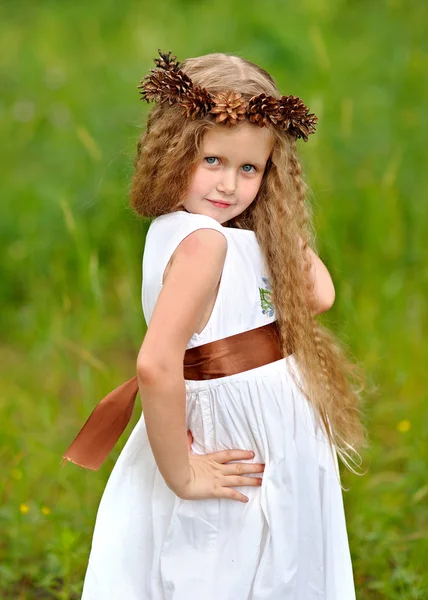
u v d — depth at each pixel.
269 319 2.41
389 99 5.83
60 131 6.11
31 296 5.32
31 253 5.40
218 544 2.37
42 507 3.36
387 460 3.90
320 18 6.96
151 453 2.49
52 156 5.95
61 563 3.26
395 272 4.91
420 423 3.94
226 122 2.22
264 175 2.45
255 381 2.34
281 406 2.37
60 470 3.72
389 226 5.05
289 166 2.42
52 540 3.41
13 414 4.42
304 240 2.50
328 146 5.49
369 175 5.39
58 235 5.40
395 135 5.62
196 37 6.84
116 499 2.49
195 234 2.24
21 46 7.21
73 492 3.64
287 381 2.38
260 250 2.44
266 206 2.44
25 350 5.21
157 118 2.36
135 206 2.44
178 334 2.16
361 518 3.48
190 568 2.36
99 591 2.42
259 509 2.36
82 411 3.79
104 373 3.91
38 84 6.58
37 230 5.46
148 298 2.36
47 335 4.75
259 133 2.27
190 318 2.18
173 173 2.29
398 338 4.43
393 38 6.52
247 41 6.54
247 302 2.35
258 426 2.35
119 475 2.50
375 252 4.95
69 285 5.24
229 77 2.30
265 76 2.38
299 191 2.46
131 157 2.94
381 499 3.74
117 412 2.56
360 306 4.59
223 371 2.32
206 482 2.30
